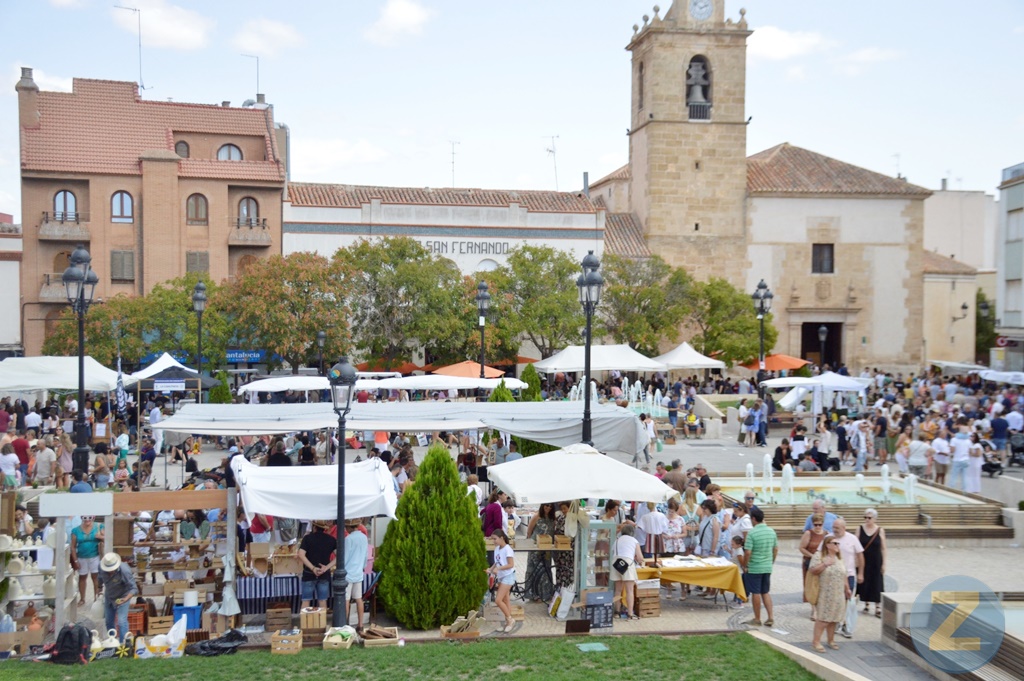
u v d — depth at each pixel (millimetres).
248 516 16750
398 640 15117
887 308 64438
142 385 33375
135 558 16312
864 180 64562
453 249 56938
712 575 17047
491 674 13531
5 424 31562
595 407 24625
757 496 27438
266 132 57719
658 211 62188
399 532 16031
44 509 14875
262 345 46469
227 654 14500
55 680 12984
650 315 56000
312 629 15203
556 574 17312
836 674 13375
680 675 13641
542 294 52531
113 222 52844
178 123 56344
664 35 61719
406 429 21812
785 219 63375
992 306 74438
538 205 59625
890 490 28594
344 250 50500
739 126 62656
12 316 55625
